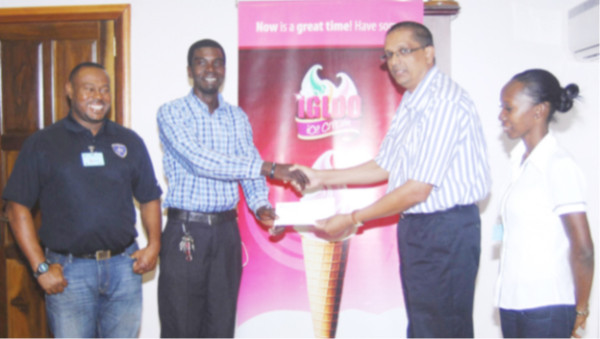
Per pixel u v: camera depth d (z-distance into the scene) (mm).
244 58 2811
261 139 2822
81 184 2215
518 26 2902
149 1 2951
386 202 2119
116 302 2328
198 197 2400
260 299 2818
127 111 2943
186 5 2949
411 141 2109
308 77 2809
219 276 2432
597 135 2885
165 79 2959
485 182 2107
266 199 2652
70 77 2311
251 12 2803
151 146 2963
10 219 2207
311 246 2814
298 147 2822
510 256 1883
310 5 2793
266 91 2814
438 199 2039
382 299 2805
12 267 2973
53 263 2221
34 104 2973
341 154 2814
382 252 2809
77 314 2221
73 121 2303
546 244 1805
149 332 2961
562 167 1779
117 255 2314
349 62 2801
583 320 1798
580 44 2725
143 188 2469
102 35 2951
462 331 2029
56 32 2967
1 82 2996
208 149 2396
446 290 2012
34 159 2205
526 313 1828
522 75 1893
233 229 2512
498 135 2908
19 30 2979
